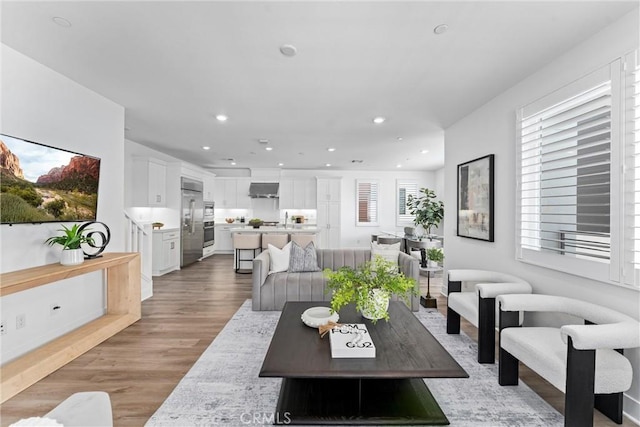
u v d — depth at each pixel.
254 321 3.24
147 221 5.97
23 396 1.92
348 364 1.62
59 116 2.65
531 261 2.59
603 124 1.98
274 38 2.10
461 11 1.79
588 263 2.03
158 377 2.14
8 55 2.22
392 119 3.92
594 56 2.03
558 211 2.36
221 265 6.62
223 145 5.52
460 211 3.84
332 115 3.75
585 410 1.52
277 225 7.87
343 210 8.92
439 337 2.86
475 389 2.01
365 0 1.70
